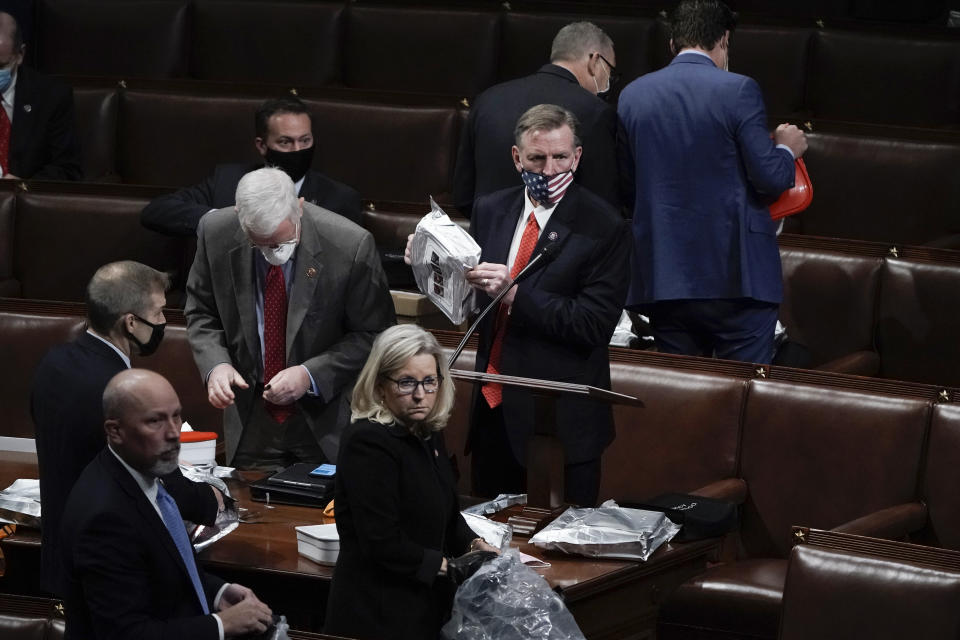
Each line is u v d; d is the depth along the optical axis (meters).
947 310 18.64
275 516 13.62
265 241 13.52
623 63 24.09
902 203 20.91
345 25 25.30
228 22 25.59
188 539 10.62
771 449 15.60
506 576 10.93
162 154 23.52
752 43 24.09
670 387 16.16
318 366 14.11
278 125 17.58
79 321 17.91
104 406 10.15
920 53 23.33
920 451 14.85
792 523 15.45
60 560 10.38
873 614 11.77
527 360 13.74
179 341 17.44
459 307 13.26
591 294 13.48
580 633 10.94
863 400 15.23
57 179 22.77
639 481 16.20
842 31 23.75
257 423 14.63
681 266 16.09
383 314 14.45
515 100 15.90
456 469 15.68
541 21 24.41
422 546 10.80
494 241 13.98
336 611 10.88
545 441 13.17
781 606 12.56
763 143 15.62
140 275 11.91
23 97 22.80
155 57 25.89
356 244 14.22
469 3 25.23
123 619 9.90
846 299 19.25
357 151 23.00
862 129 21.25
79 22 26.02
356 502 10.70
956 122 23.27
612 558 12.50
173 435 10.18
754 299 15.98
